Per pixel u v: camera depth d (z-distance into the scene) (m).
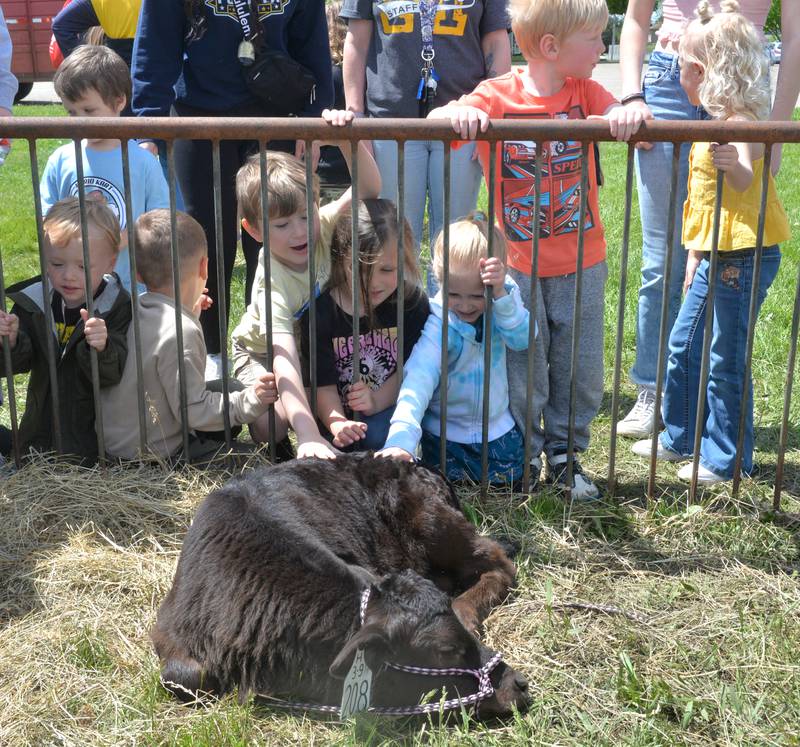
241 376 4.66
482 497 4.25
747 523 4.11
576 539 3.97
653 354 5.10
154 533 3.89
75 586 3.55
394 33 5.49
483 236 4.11
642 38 4.67
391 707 2.87
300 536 3.08
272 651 2.92
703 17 4.26
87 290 4.08
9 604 3.44
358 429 4.03
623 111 3.81
